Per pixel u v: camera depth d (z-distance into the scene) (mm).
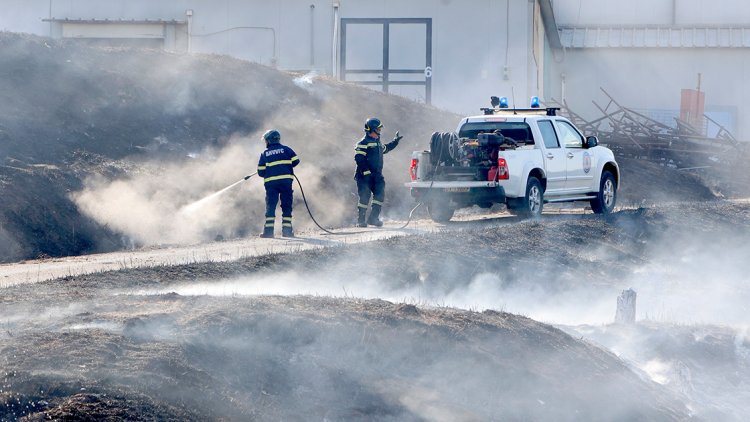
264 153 57750
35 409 20547
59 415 20219
